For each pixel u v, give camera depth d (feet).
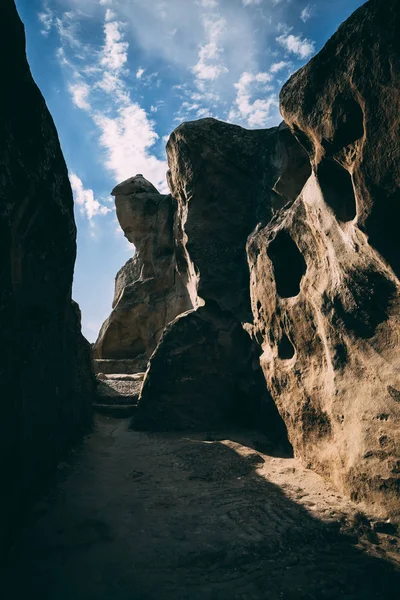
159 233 53.21
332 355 16.46
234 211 32.09
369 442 14.03
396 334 13.69
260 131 32.35
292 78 15.49
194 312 30.27
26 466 13.34
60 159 15.34
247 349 27.94
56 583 10.43
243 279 30.35
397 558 11.39
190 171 32.91
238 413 27.45
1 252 10.60
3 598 9.77
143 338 51.03
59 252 16.48
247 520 13.60
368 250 13.16
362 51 11.82
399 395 13.14
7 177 10.98
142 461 20.54
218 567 11.25
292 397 20.11
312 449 18.15
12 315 11.73
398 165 11.32
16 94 11.60
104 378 38.47
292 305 19.80
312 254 18.20
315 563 11.26
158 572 10.99
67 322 20.75
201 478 17.99
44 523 13.28
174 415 27.20
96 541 12.53
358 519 13.19
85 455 20.52
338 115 13.15
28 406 13.70
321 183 15.78
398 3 10.68
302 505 14.53
